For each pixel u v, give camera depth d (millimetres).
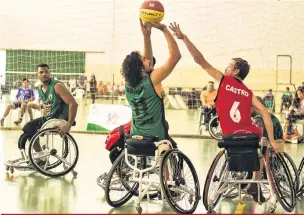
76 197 5734
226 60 25297
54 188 6191
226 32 25219
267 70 24984
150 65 5207
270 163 5477
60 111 6977
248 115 5051
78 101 23141
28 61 25469
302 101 12078
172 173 5176
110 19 25656
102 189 6215
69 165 6906
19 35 25406
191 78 25656
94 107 13281
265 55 24984
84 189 6188
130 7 25672
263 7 24922
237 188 5617
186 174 6746
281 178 5578
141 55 5148
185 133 13633
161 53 25391
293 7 24656
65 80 24938
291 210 5156
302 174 6680
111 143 5617
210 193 5227
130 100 5133
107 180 5254
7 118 16078
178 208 4980
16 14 25391
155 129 5129
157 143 5047
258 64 25062
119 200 5402
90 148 10031
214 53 25359
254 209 5320
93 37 25719
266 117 5008
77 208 5199
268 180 5074
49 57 25734
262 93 24703
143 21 5246
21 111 13797
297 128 12625
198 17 25328
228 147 4957
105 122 13141
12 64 25234
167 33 5090
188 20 25375
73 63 25812
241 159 4922
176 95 24344
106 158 8719
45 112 7082
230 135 4930
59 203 5398
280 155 5246
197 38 25406
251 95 5039
